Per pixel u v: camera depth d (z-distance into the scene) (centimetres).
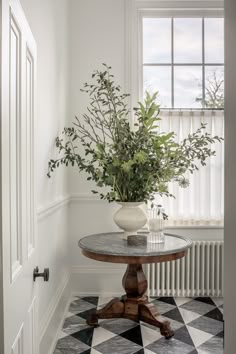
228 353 74
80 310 325
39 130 229
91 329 283
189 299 353
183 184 322
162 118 367
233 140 70
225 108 76
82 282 365
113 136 304
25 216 135
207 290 353
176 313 316
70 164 362
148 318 276
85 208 366
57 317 276
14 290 112
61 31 311
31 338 148
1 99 94
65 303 320
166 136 295
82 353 245
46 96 252
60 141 291
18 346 119
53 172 277
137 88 370
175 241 286
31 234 152
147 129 290
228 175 74
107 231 366
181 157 304
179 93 383
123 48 366
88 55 365
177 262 353
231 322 72
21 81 128
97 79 333
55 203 273
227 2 74
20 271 123
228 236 74
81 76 365
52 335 254
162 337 268
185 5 371
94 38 365
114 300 292
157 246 267
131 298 286
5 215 98
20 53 126
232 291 72
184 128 367
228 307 74
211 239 365
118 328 284
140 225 287
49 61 261
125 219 285
